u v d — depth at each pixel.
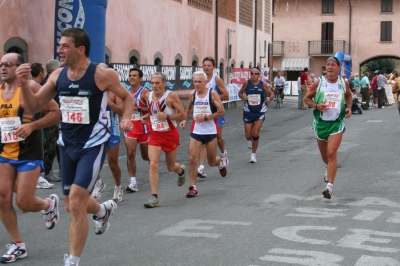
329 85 8.70
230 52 33.12
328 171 8.59
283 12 56.81
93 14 13.47
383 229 6.93
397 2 53.97
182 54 26.42
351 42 55.41
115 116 8.56
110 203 5.91
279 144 15.90
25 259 5.93
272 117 25.67
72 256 5.05
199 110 9.28
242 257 5.87
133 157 9.49
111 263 5.73
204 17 29.23
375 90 33.69
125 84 18.97
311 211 7.91
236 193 9.27
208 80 11.12
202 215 7.77
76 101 5.20
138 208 8.30
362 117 25.12
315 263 5.64
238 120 23.58
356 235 6.65
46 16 16.58
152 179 8.40
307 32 56.38
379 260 5.73
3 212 5.86
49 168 10.40
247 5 37.06
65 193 5.46
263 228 7.02
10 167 5.88
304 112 28.91
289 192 9.27
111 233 6.89
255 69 12.31
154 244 6.39
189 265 5.64
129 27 21.12
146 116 8.79
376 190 9.32
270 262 5.69
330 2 55.66
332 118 8.70
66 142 5.31
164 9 24.23
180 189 9.75
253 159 12.59
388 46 54.50
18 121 5.86
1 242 6.61
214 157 9.73
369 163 12.09
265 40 42.53
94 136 5.25
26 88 5.10
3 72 5.85
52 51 16.91
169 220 7.51
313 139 17.00
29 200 5.88
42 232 7.04
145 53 22.52
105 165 12.39
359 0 54.75
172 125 8.59
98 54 13.59
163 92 8.49
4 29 14.91
